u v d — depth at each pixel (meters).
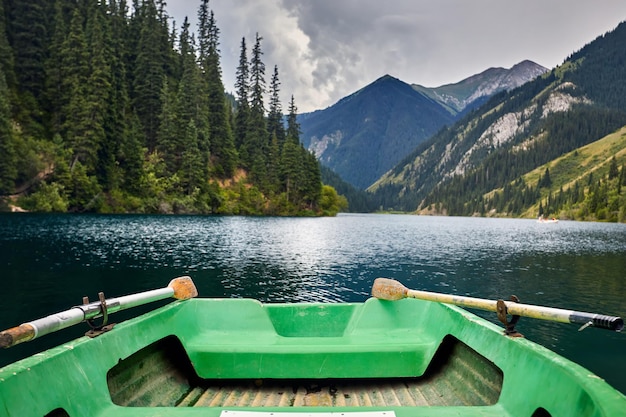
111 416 2.81
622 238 56.94
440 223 116.62
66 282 16.41
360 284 18.98
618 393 2.23
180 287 4.98
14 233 32.25
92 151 59.97
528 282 21.22
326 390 4.32
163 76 82.38
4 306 12.74
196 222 55.38
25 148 53.81
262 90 102.75
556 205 186.00
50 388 2.68
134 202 65.50
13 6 67.50
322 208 113.12
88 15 77.75
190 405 3.97
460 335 4.16
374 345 4.50
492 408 2.97
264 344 4.55
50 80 65.88
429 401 4.09
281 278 19.70
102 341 3.39
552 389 2.68
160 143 76.12
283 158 98.38
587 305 16.73
